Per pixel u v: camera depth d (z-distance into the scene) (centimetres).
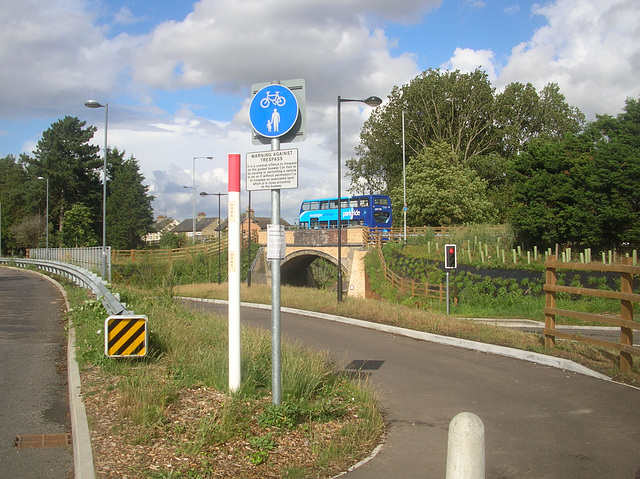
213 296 2805
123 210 7075
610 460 527
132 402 625
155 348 916
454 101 6084
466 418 339
